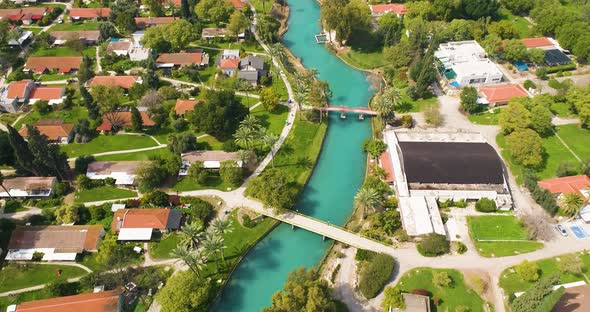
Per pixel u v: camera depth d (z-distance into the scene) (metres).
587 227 130.25
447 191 139.38
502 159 156.50
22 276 121.94
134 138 168.38
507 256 123.81
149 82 188.88
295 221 136.25
